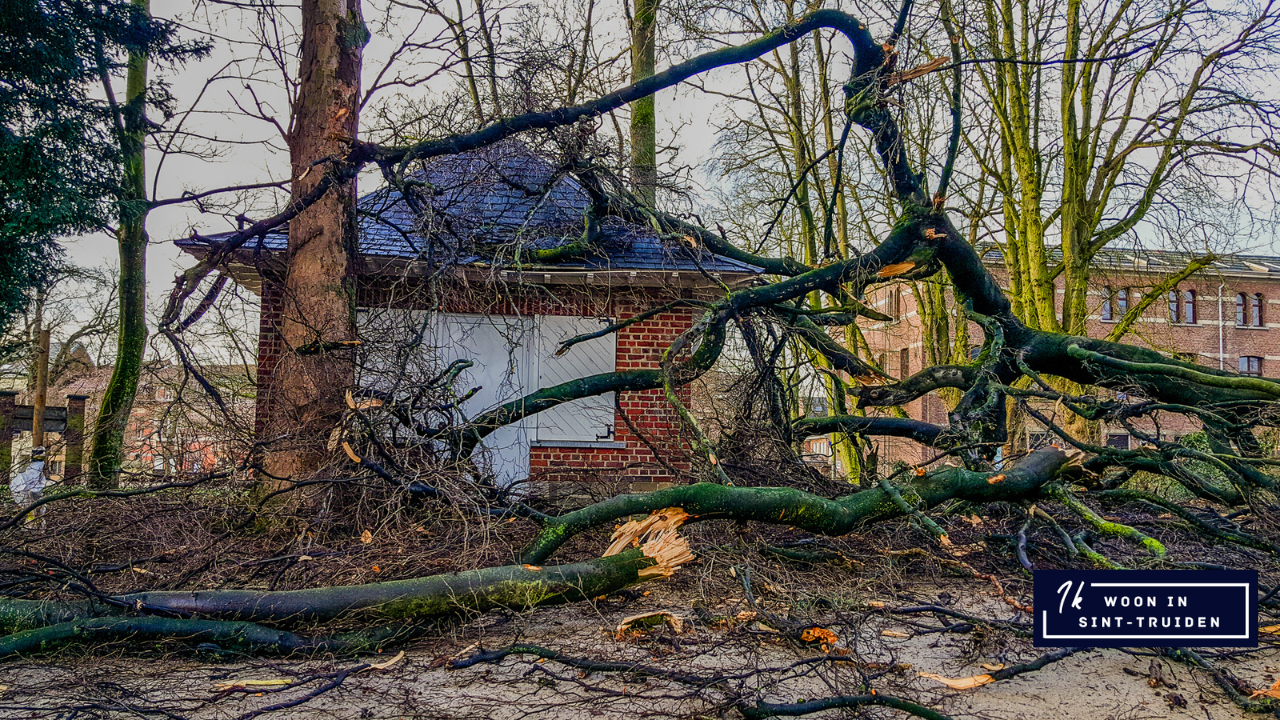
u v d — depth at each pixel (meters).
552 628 4.71
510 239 7.55
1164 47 12.94
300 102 7.11
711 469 6.16
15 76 8.66
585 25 12.84
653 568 4.77
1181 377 6.99
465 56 8.01
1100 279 16.53
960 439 6.99
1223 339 25.64
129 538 5.74
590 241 8.81
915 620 4.91
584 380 7.72
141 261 11.40
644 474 9.91
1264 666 4.23
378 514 5.79
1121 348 7.92
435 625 4.44
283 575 4.96
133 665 3.98
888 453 15.96
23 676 3.78
